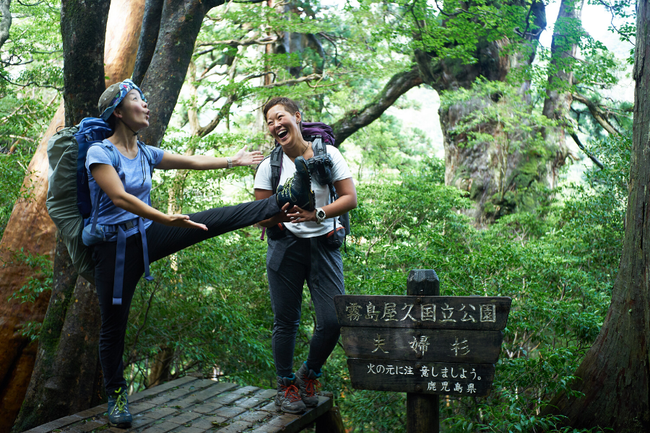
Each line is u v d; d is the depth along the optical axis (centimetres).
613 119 1497
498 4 1109
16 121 627
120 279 213
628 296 359
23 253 489
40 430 233
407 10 995
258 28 1352
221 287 583
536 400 376
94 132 218
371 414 524
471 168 1273
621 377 354
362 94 1825
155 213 201
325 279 236
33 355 505
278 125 229
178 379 309
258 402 271
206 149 846
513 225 988
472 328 210
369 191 1039
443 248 554
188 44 390
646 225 352
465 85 1279
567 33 1062
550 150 1298
